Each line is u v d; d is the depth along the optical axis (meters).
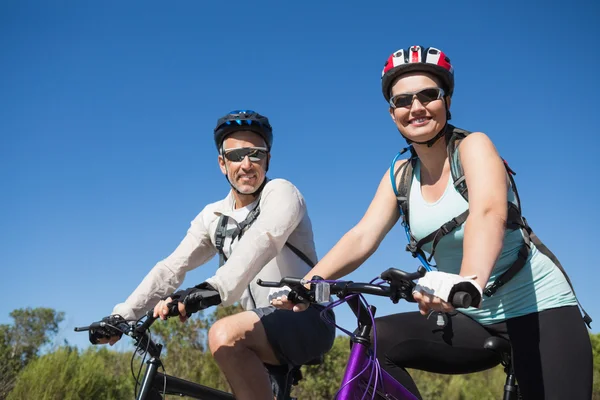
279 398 3.40
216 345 3.23
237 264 3.17
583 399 2.57
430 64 2.85
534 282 2.73
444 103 2.90
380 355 2.90
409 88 2.87
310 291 2.51
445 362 2.94
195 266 4.03
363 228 3.10
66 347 9.05
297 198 3.56
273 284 2.52
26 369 8.71
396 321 2.95
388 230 3.17
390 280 2.17
